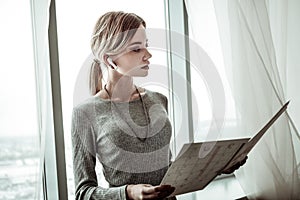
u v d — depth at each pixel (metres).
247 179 1.89
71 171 1.58
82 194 1.25
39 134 1.30
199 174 1.16
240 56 1.86
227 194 1.94
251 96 1.87
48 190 1.49
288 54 2.10
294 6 2.10
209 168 1.17
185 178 1.14
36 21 1.31
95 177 1.30
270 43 1.95
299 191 1.96
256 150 1.89
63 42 1.61
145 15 1.94
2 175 1.21
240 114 1.86
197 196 1.91
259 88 1.88
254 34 1.91
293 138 1.99
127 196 1.21
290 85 2.10
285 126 1.93
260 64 1.88
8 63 1.26
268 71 1.92
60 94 1.50
